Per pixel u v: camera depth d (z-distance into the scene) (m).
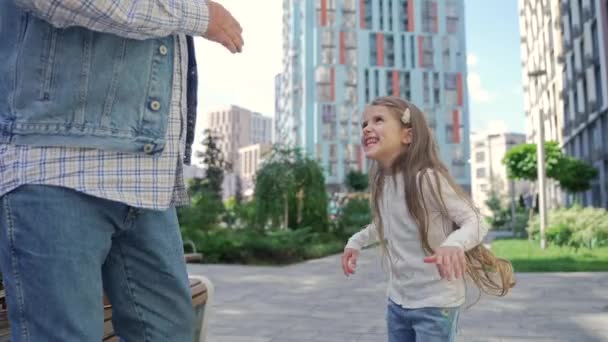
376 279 9.62
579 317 5.46
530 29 50.47
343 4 69.06
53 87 1.07
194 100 1.43
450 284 1.83
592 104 31.22
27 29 1.08
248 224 18.50
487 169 107.38
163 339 1.28
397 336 1.97
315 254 15.74
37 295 1.03
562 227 14.40
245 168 115.94
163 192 1.19
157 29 1.11
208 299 2.09
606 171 30.05
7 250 1.06
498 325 5.09
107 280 1.26
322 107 67.00
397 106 1.96
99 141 1.10
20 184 1.04
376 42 69.25
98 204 1.10
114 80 1.12
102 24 1.04
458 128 69.62
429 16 70.94
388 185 1.99
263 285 8.80
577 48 34.22
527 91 52.16
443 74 70.31
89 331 1.07
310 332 4.93
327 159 66.06
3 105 1.09
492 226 38.84
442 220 1.87
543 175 15.14
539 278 8.78
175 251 1.29
